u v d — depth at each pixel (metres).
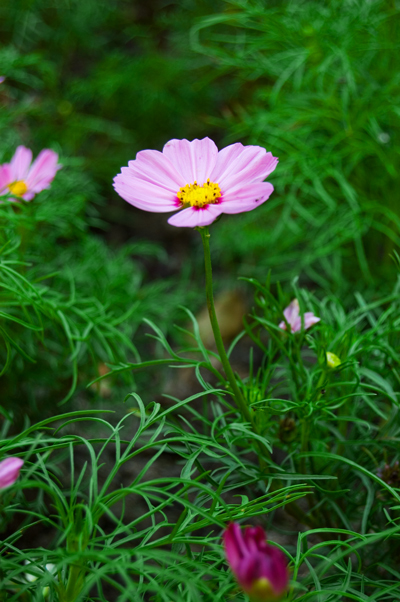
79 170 1.32
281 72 1.16
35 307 0.80
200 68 1.56
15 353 0.89
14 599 0.67
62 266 1.08
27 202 0.88
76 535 0.67
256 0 1.19
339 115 1.10
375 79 1.13
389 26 1.11
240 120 1.41
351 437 0.83
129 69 1.51
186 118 1.58
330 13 1.07
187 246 1.45
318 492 0.81
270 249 1.25
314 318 0.80
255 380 0.79
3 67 1.16
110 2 1.74
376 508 0.79
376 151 1.06
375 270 1.16
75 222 1.06
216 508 0.71
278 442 0.80
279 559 0.62
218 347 0.72
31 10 1.53
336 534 0.80
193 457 0.71
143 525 0.91
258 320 0.79
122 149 1.53
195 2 1.68
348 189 1.03
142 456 0.98
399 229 1.06
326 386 0.76
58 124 1.45
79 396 1.00
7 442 0.70
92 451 0.69
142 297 1.14
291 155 1.08
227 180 0.71
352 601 0.77
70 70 1.70
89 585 0.64
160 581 0.69
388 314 0.83
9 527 0.87
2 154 0.99
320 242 1.11
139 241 1.44
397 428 0.82
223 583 0.68
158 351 1.16
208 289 0.71
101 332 0.89
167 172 0.72
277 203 1.15
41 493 0.83
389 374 0.83
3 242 0.86
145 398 1.07
